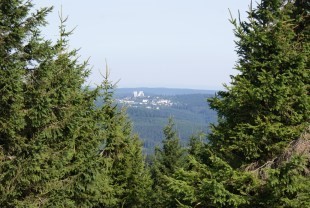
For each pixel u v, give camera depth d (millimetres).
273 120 10672
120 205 21688
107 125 17344
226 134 11156
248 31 10844
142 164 23359
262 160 10672
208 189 9602
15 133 11320
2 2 10711
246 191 9812
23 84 11570
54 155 12500
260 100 10344
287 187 8812
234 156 11023
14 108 10820
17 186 11352
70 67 13492
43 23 11445
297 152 9555
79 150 14516
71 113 12938
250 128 10672
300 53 10117
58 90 12523
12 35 10812
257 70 10703
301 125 10344
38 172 11875
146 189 23156
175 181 10289
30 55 11406
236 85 10539
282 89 9844
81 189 14016
